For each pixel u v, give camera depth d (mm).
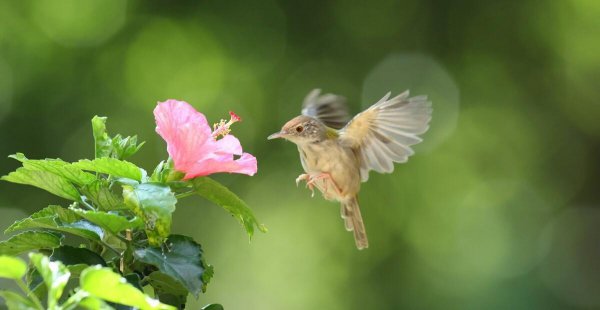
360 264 15977
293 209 15867
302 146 7012
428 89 16578
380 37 16500
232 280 15305
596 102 17109
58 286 3051
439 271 16172
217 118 15758
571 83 17188
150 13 15805
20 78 14883
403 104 6918
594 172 17141
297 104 15992
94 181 3840
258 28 16188
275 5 16281
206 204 14906
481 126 16953
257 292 15469
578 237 17078
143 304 3031
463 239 16469
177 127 3969
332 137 7066
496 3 16828
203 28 16047
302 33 16312
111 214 3594
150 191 3676
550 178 17141
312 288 15812
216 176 15539
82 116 14891
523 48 16953
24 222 3752
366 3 16469
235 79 16000
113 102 15180
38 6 15414
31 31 15281
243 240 15312
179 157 3971
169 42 15852
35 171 3830
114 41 15562
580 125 17188
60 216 3916
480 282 16359
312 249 15891
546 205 17109
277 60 16172
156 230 3627
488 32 16891
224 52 16062
